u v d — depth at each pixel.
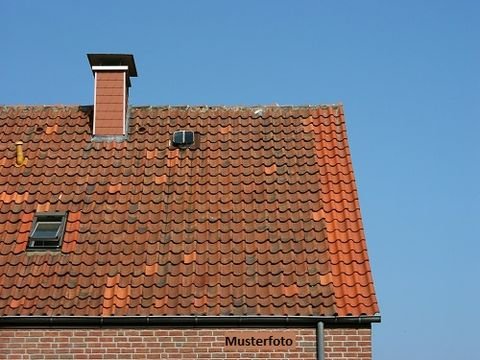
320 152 19.34
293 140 19.73
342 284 16.12
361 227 17.36
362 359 15.45
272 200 17.98
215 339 15.50
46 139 19.83
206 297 15.78
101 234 17.20
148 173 18.80
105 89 20.16
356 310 15.62
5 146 19.59
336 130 20.02
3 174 18.72
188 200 18.05
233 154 19.31
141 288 15.99
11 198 18.08
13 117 20.58
